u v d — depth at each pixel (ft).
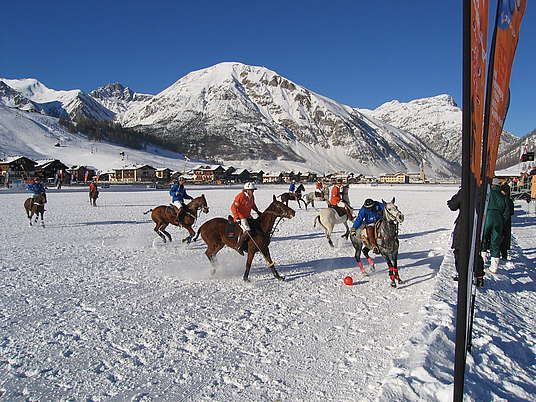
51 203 112.88
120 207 100.17
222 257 40.34
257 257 40.27
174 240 51.31
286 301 25.86
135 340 19.72
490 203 30.04
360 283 30.27
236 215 31.07
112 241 50.03
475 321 19.94
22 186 195.72
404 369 14.78
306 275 32.83
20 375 16.40
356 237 32.35
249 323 21.97
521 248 43.24
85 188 203.82
